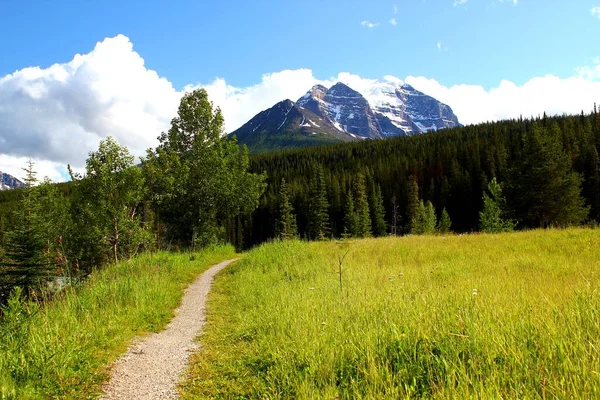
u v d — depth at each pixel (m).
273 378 4.55
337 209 78.25
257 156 147.12
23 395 4.29
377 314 6.00
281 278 12.34
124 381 5.01
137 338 7.02
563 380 3.07
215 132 26.45
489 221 31.03
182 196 25.83
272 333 6.39
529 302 5.54
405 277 9.96
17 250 24.06
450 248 16.20
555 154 31.80
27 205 26.80
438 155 87.56
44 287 9.14
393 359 4.34
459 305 5.56
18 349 5.23
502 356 3.84
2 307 6.40
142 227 22.59
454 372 3.49
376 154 113.31
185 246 27.38
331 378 4.14
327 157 131.00
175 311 9.51
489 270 10.66
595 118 60.41
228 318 8.64
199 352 6.27
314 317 6.49
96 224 19.75
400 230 71.56
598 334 3.88
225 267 18.30
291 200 83.19
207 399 4.46
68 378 4.87
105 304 8.59
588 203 45.19
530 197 32.19
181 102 25.97
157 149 25.42
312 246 18.95
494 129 100.94
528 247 14.96
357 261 14.14
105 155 19.52
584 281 7.14
